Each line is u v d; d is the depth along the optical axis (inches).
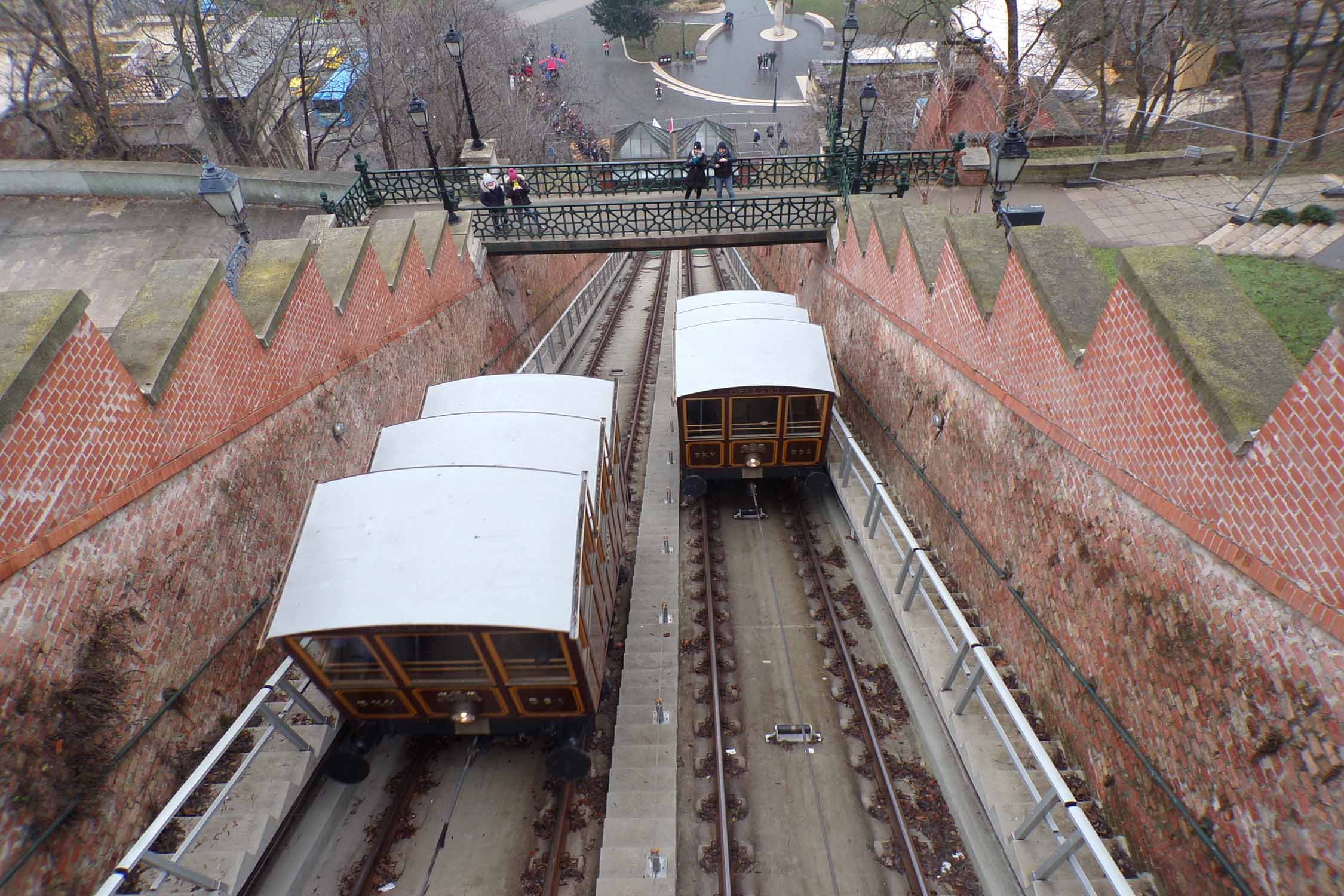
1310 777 168.1
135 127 890.1
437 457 334.0
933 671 314.2
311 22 917.8
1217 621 196.2
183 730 268.4
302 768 277.3
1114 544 241.0
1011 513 311.4
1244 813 188.9
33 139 850.1
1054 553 278.2
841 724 342.3
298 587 264.1
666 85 2210.9
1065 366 267.0
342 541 274.8
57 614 221.9
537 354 646.5
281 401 355.3
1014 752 242.1
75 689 225.9
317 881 279.7
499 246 680.4
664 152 1396.4
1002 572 318.7
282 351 359.6
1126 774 236.8
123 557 248.8
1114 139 796.6
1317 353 160.6
